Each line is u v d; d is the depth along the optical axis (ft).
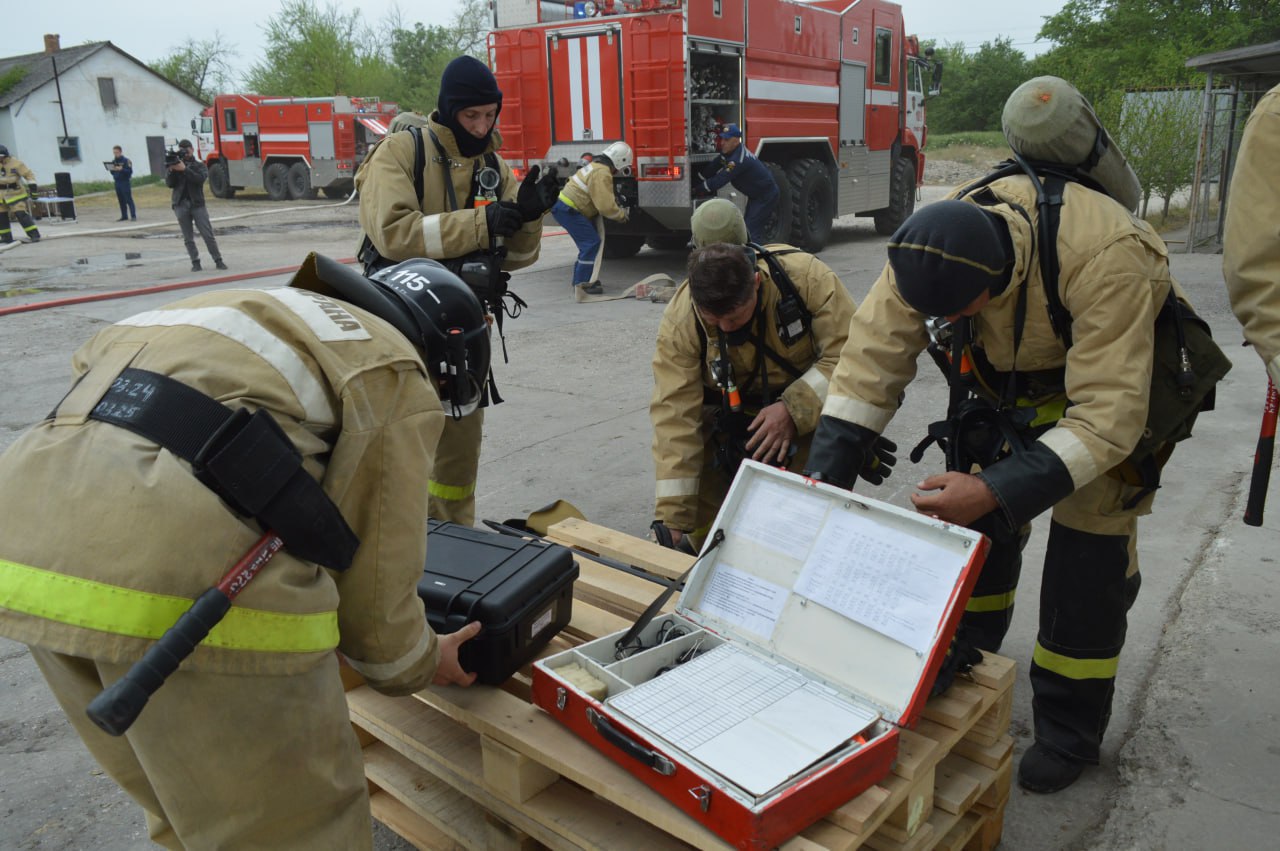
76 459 4.48
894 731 5.45
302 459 4.69
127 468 4.39
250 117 86.84
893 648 5.81
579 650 6.43
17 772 8.71
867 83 42.24
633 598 7.82
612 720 5.52
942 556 5.75
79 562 4.31
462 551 7.15
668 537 9.49
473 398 6.41
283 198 87.61
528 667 6.91
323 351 4.90
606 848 5.59
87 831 7.87
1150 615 10.50
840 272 34.58
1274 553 11.72
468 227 10.41
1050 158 6.81
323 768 5.11
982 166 103.14
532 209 10.58
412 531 5.25
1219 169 41.42
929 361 22.20
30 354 25.76
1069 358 6.49
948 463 7.48
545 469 16.12
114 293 35.12
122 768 5.38
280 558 4.70
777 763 5.13
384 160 10.72
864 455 7.39
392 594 5.24
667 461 9.70
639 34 30.63
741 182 31.07
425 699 6.52
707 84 32.78
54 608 4.29
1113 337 6.27
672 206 31.63
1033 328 6.70
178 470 4.41
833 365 9.37
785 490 6.71
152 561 4.32
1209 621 10.28
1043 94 6.68
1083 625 7.53
